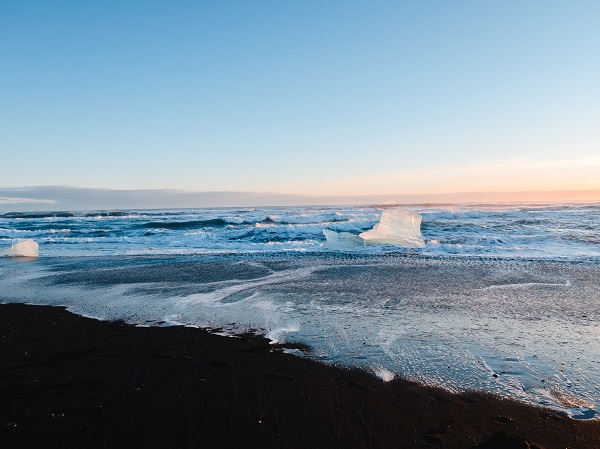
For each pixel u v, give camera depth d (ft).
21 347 17.25
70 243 54.65
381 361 15.52
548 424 11.17
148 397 12.94
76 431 11.14
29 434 11.02
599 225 63.82
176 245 52.54
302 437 10.82
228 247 50.31
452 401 12.50
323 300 24.45
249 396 12.97
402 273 32.53
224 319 20.92
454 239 50.42
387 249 45.78
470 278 30.27
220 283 29.40
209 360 15.80
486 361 15.37
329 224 63.31
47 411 12.16
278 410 12.14
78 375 14.56
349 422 11.47
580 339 17.53
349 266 36.04
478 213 84.48
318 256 42.09
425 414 11.79
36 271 35.32
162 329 19.52
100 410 12.20
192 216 110.63
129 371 14.85
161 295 26.03
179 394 13.14
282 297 25.26
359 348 16.84
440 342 17.37
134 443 10.63
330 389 13.38
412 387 13.43
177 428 11.28
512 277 30.42
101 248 50.42
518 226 63.26
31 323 20.54
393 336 18.17
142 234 62.69
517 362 15.23
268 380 14.07
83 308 23.22
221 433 11.03
